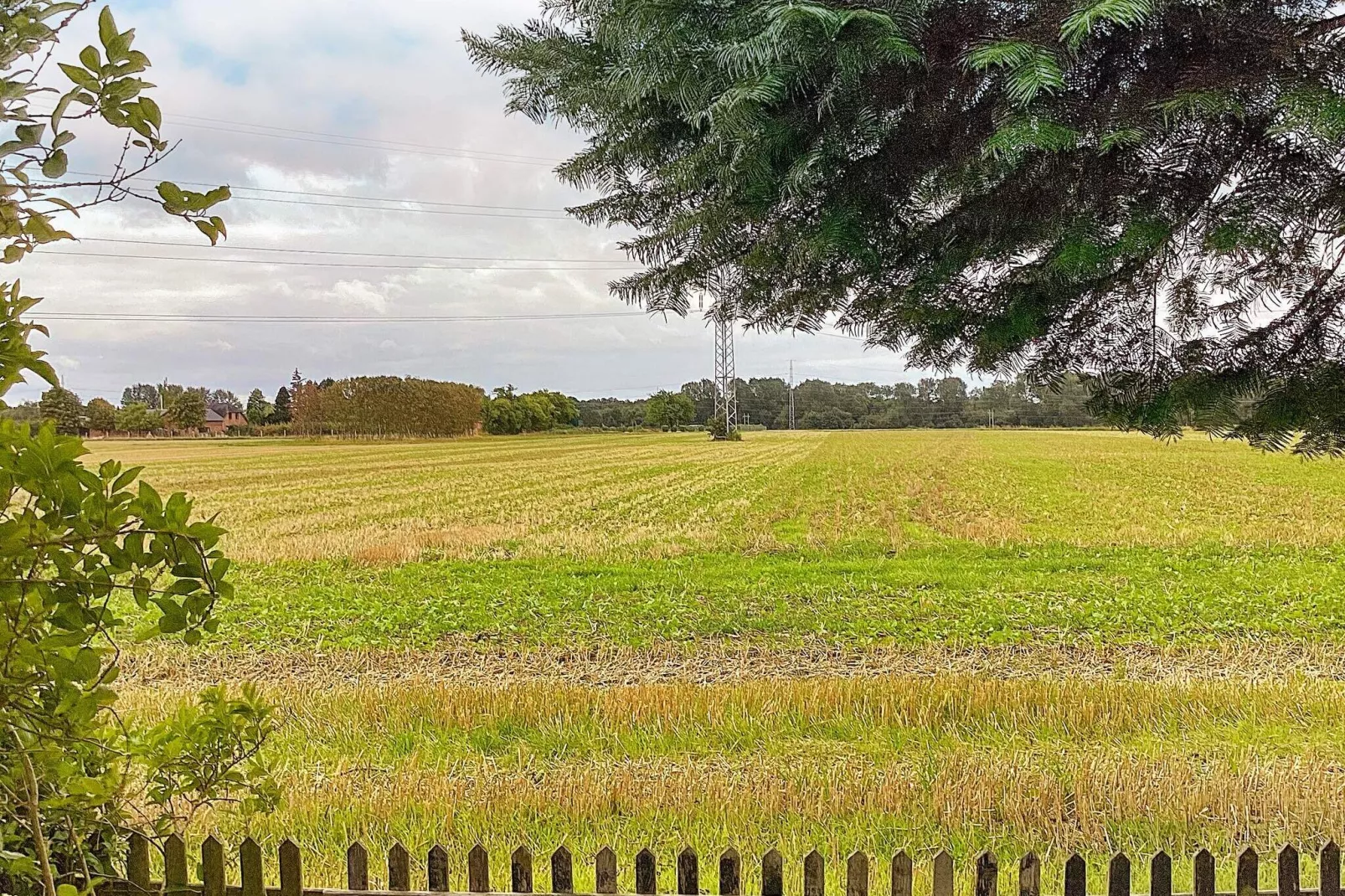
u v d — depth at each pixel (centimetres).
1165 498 2858
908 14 168
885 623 1107
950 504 2812
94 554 117
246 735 211
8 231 124
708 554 1781
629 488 3641
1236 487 3203
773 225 221
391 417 11381
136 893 220
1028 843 426
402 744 607
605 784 491
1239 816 441
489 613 1192
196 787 206
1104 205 193
